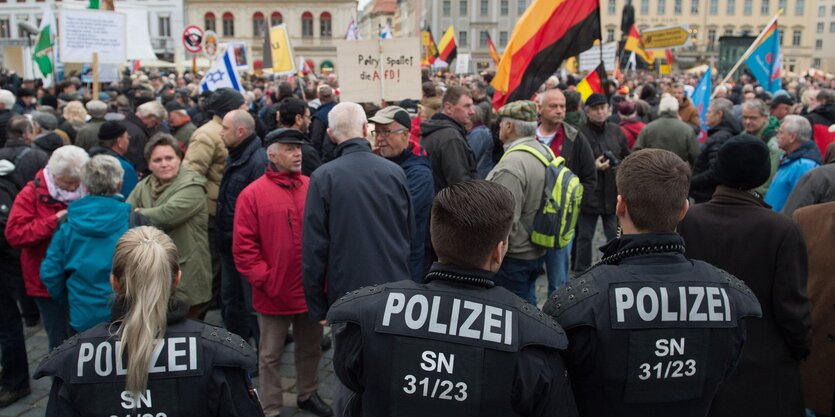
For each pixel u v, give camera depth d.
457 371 1.92
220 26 63.22
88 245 3.75
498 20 74.25
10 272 4.59
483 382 1.92
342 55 5.65
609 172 6.81
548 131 5.87
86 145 7.15
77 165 4.35
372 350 1.98
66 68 19.28
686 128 7.07
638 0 77.75
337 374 2.13
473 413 1.92
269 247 4.12
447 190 2.12
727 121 6.78
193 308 4.56
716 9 77.75
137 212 4.17
